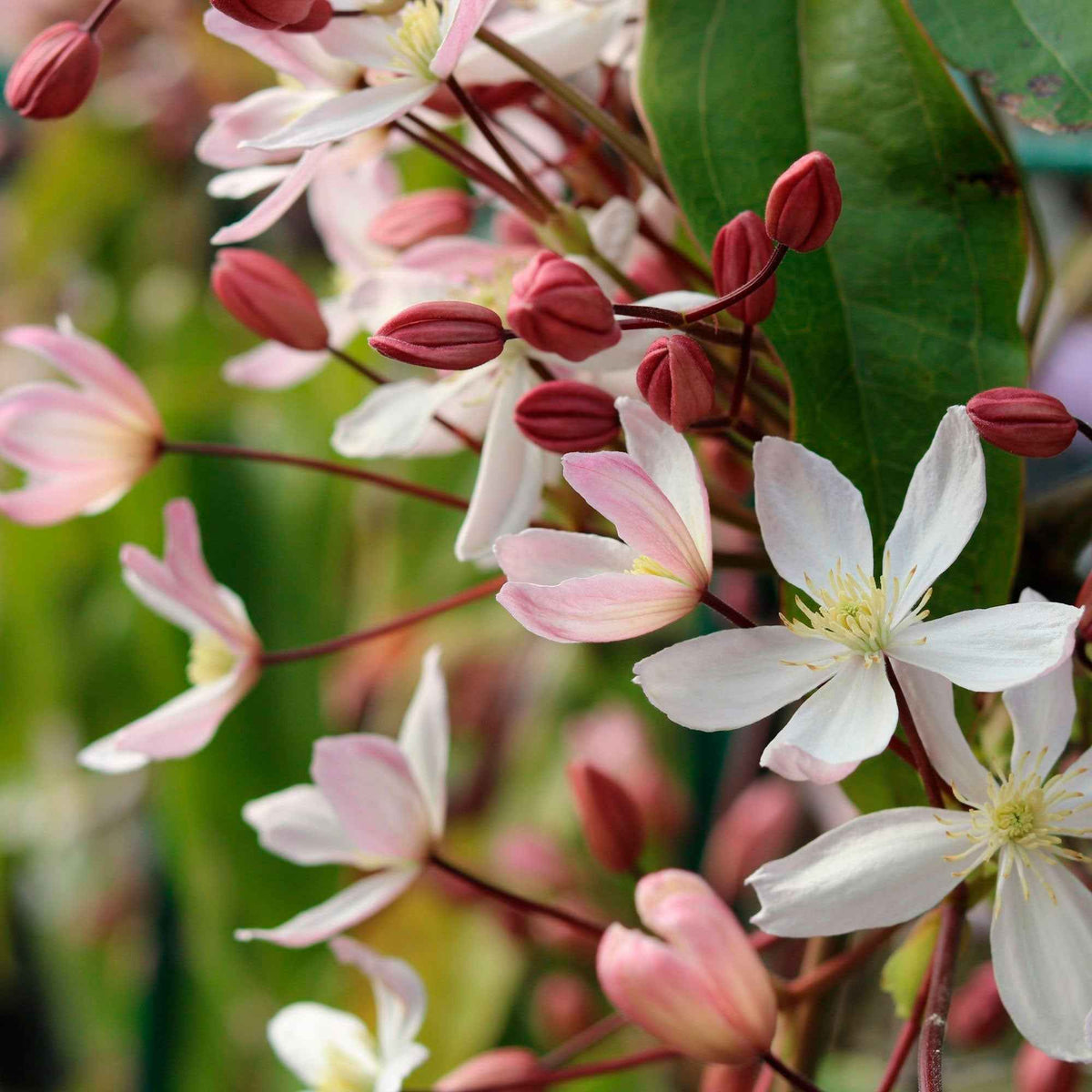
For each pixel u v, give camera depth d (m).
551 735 0.95
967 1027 0.61
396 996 0.57
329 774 0.56
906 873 0.50
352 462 0.86
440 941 0.84
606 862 0.58
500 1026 0.84
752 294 0.51
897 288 0.53
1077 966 0.50
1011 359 0.53
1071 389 0.94
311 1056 0.59
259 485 0.84
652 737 0.88
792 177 0.50
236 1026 0.83
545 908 0.57
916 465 0.53
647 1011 0.52
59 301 1.25
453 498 0.58
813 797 0.78
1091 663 0.52
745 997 0.52
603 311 0.51
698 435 0.55
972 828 0.50
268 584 0.82
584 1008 0.81
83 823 1.19
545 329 0.51
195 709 0.58
